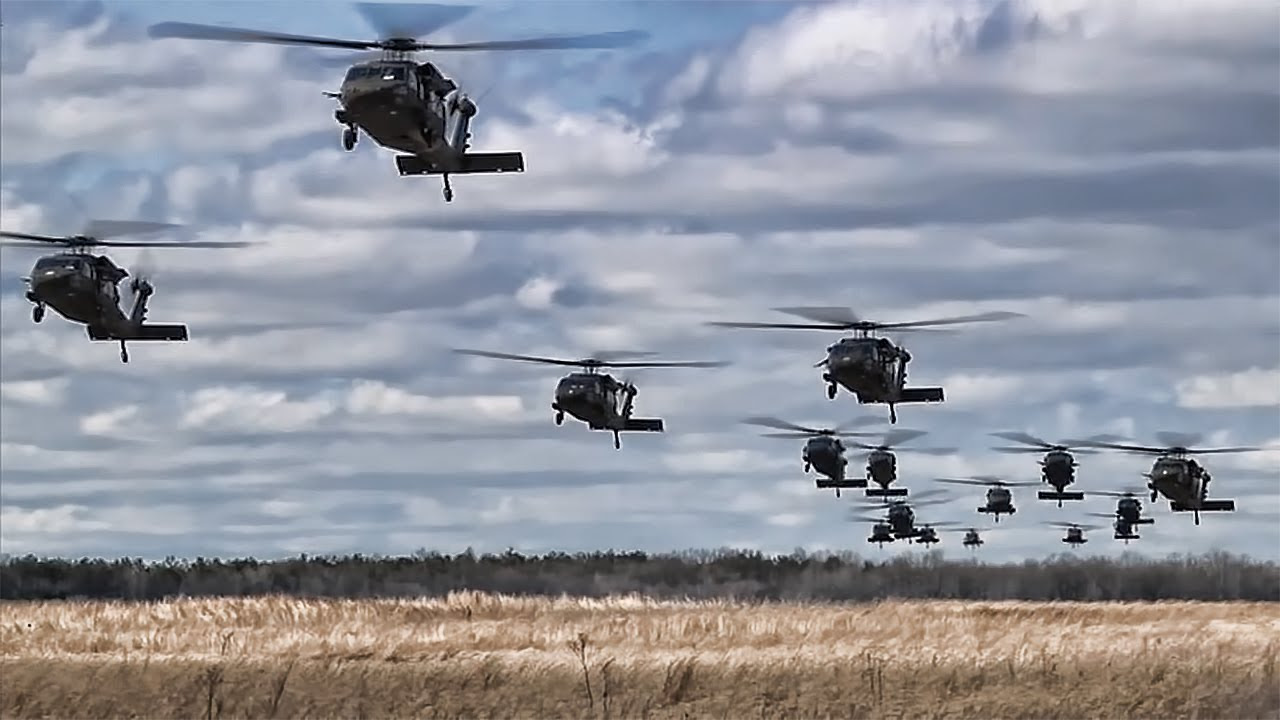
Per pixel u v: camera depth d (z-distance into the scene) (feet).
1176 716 407.23
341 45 497.87
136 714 432.25
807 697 420.77
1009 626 568.00
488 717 419.13
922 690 422.82
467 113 523.29
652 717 412.77
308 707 430.20
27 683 443.73
